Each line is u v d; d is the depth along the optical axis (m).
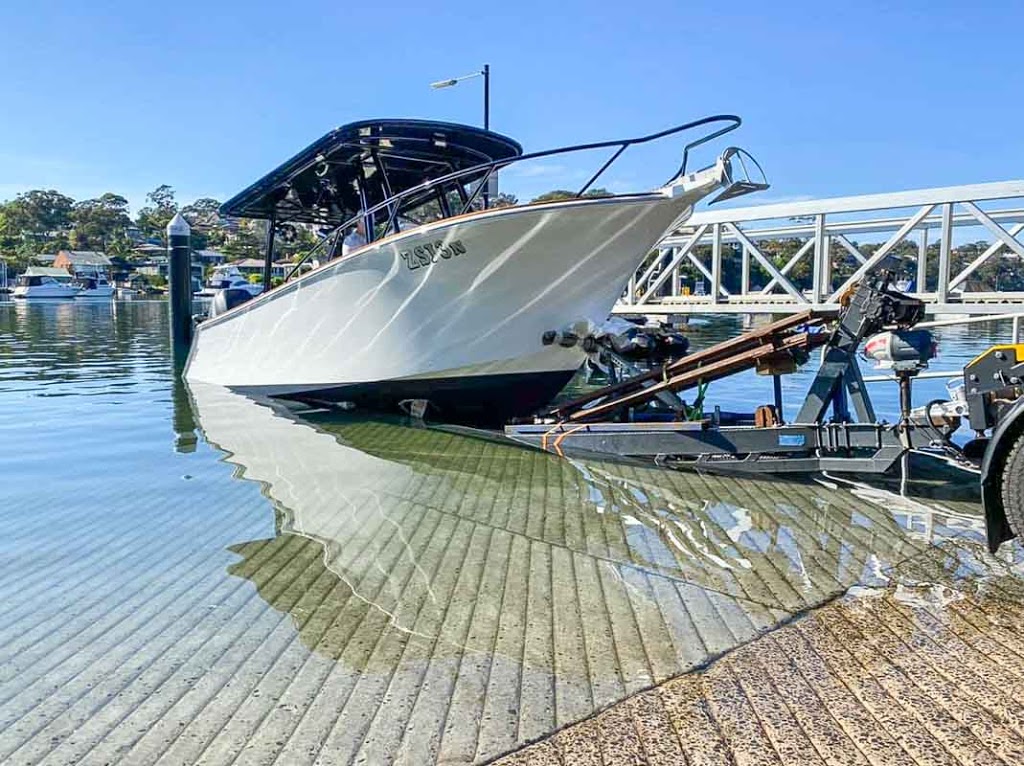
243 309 10.32
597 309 7.63
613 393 6.98
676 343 7.36
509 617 3.30
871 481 5.62
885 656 2.82
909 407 5.04
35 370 14.05
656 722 2.43
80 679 2.81
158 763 2.29
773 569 3.83
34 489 5.73
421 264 7.56
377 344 8.27
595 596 3.53
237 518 4.95
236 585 3.75
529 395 8.22
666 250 12.74
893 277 5.47
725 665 2.79
